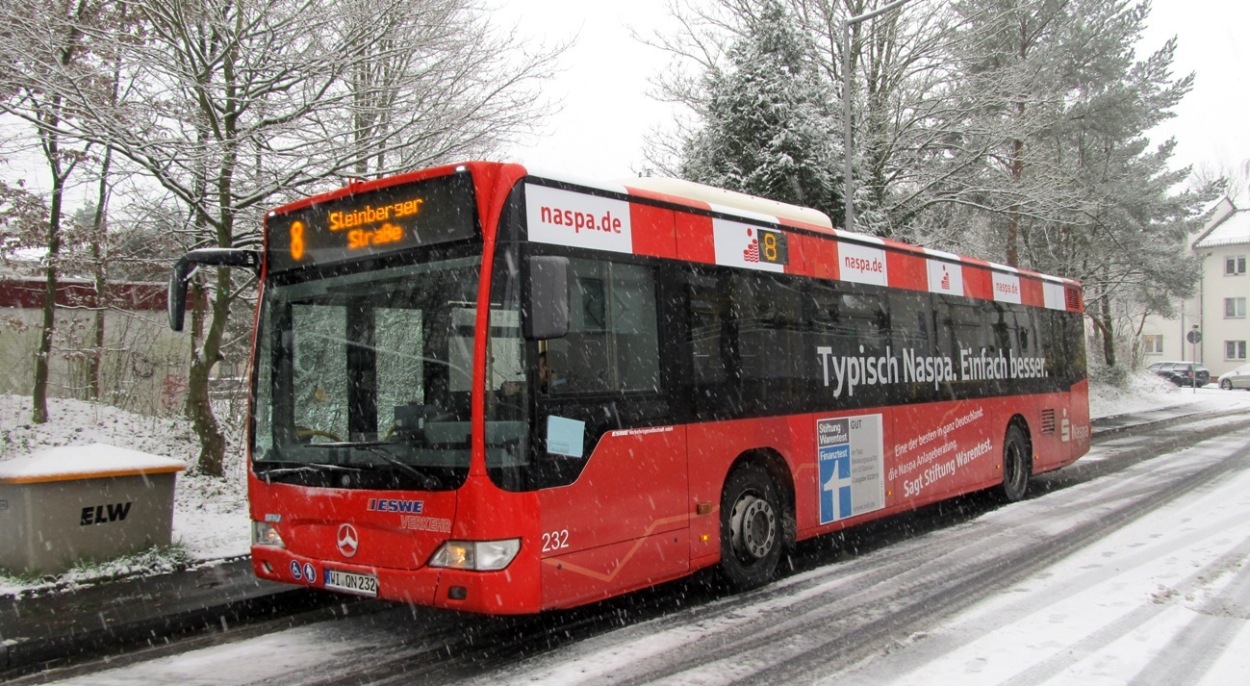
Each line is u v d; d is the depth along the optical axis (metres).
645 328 6.73
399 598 5.79
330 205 6.55
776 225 8.34
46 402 13.41
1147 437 21.97
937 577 8.09
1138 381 39.66
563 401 5.98
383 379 6.09
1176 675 5.21
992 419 11.95
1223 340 65.69
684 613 7.16
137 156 10.80
